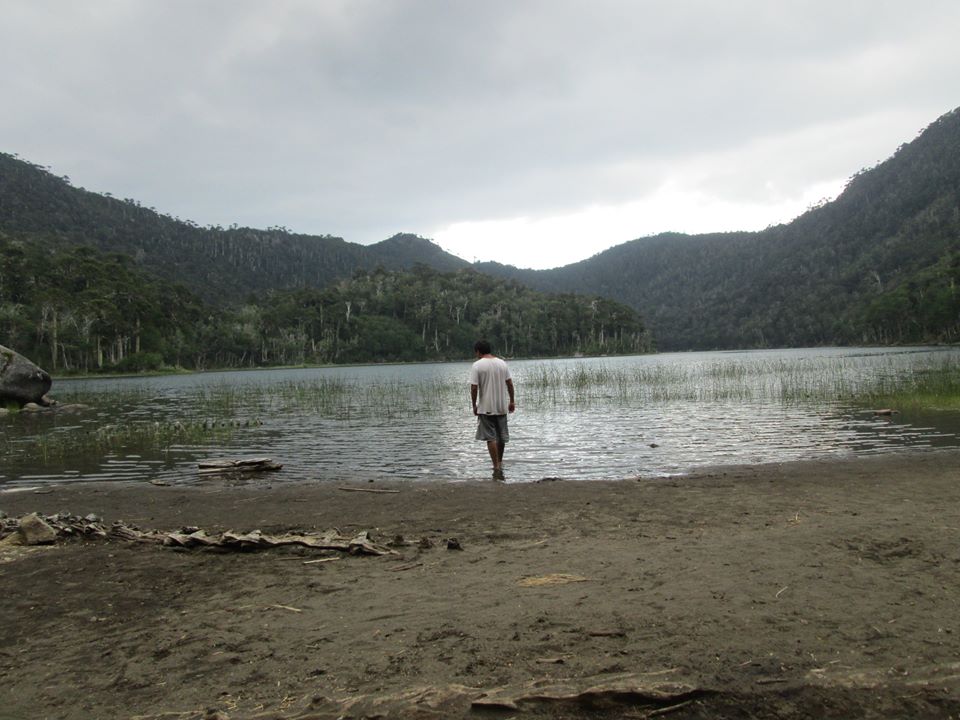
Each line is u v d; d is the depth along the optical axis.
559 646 2.95
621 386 23.27
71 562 4.80
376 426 15.17
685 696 2.48
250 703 2.60
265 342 105.25
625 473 8.48
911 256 154.00
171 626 3.47
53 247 116.25
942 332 96.75
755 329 182.25
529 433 12.91
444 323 131.88
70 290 80.38
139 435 14.05
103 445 12.70
